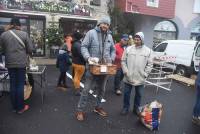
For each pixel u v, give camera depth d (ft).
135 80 19.58
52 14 55.88
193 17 72.74
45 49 56.08
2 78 23.85
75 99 24.41
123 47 26.37
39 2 54.54
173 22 71.26
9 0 51.80
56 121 18.71
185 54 43.29
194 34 73.31
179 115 22.07
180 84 37.04
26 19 53.83
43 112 20.44
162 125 19.35
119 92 26.78
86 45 17.94
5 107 21.11
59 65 27.48
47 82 31.68
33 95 25.09
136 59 19.26
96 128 17.83
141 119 18.57
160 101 26.53
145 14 63.72
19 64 18.75
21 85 19.47
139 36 19.08
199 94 20.01
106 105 23.09
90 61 17.48
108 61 18.44
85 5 59.31
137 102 20.54
